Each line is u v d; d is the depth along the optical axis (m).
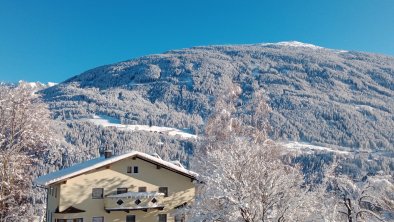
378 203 30.50
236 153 27.02
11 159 38.78
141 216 39.44
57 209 37.56
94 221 38.06
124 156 38.81
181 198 40.72
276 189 24.91
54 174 42.16
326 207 26.02
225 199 26.05
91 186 38.25
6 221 39.47
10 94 41.88
